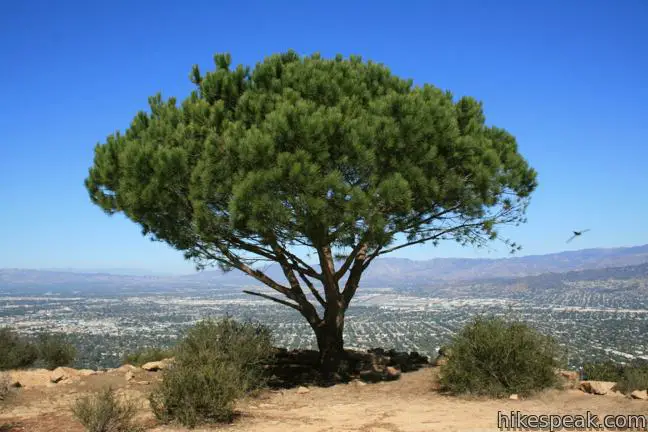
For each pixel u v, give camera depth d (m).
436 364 13.65
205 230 10.28
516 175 12.13
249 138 9.61
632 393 9.00
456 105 12.62
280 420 8.27
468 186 11.27
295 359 15.04
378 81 12.26
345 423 7.97
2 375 10.36
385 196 9.68
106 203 11.84
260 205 9.38
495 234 12.66
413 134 10.12
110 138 12.00
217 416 8.09
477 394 10.09
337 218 9.88
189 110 11.10
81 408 7.47
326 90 10.95
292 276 13.48
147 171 10.39
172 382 8.16
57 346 14.95
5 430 7.48
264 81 11.53
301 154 9.47
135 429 7.47
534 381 9.96
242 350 11.05
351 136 9.70
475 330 10.89
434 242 12.92
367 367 13.04
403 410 9.02
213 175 9.94
